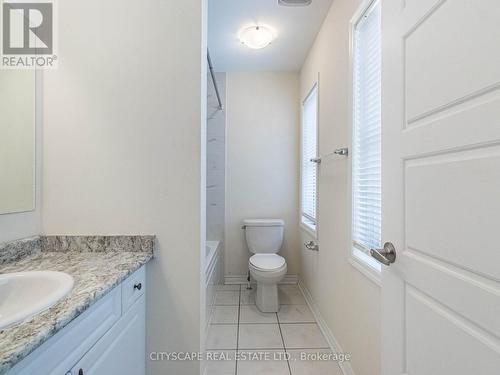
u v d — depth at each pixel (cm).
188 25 134
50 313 68
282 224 288
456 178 61
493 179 52
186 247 134
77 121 132
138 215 134
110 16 133
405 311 81
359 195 150
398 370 84
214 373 158
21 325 62
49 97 131
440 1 65
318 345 186
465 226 58
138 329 123
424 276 72
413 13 76
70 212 133
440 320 66
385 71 92
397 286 85
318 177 220
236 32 226
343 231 165
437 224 67
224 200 302
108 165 133
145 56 133
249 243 286
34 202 128
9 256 112
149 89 133
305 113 287
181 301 134
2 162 112
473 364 57
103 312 91
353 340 147
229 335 198
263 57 270
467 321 58
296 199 302
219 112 302
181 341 135
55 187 132
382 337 94
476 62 55
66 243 131
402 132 82
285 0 186
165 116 134
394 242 86
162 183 134
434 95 68
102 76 133
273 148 302
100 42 133
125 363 109
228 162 303
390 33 88
